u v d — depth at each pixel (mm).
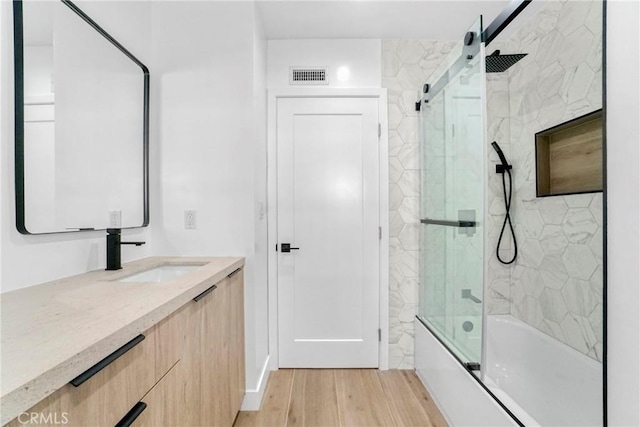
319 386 2129
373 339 2381
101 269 1421
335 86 2371
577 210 1758
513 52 2262
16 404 445
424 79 2381
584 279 1705
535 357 1965
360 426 1713
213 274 1298
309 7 2016
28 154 1065
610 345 836
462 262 1672
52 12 1167
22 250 1061
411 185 2377
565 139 1864
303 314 2391
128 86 1638
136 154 1702
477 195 1507
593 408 1558
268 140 2359
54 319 741
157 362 868
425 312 2256
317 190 2387
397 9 2043
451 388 1708
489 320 2254
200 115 1862
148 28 1840
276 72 2371
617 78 821
